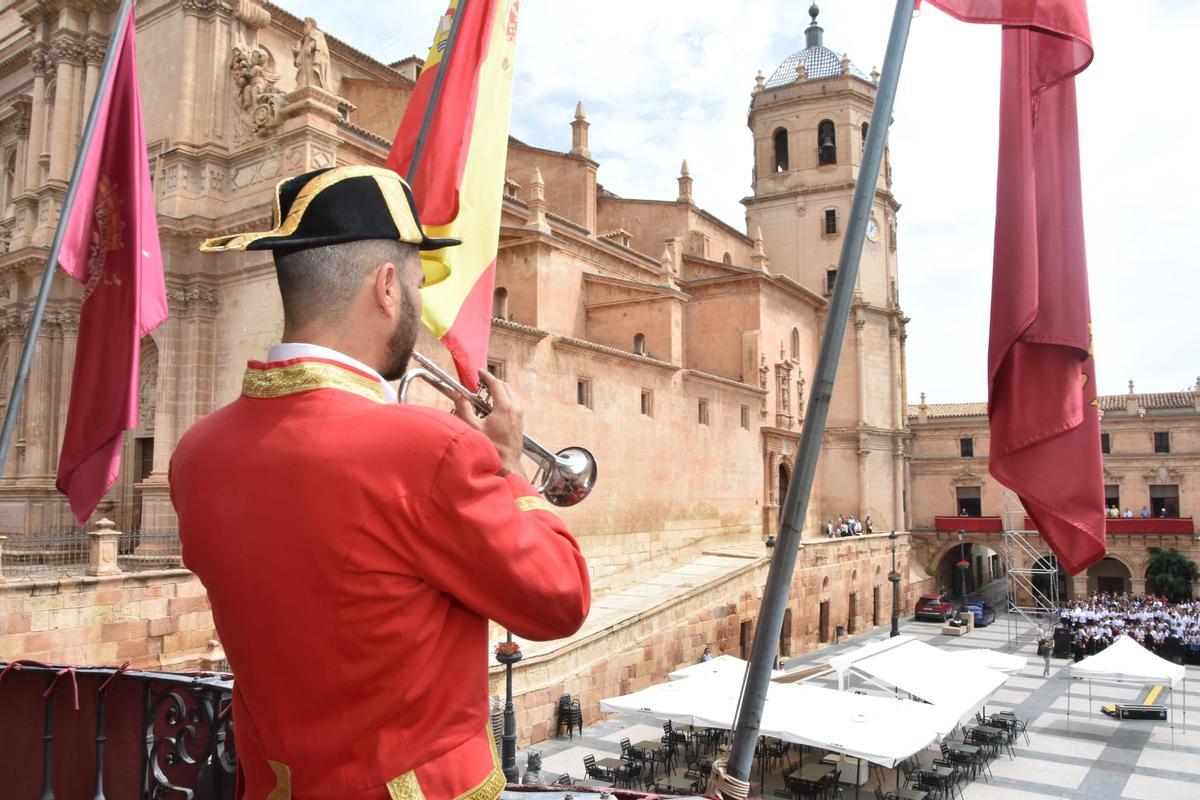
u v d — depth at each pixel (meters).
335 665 2.07
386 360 2.54
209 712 4.41
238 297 28.56
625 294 44.88
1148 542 66.31
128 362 11.16
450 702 2.16
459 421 2.29
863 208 4.93
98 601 20.58
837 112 66.81
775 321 55.56
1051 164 6.43
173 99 30.95
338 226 2.42
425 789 2.05
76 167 9.91
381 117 41.12
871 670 26.31
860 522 63.25
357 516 2.07
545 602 2.18
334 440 2.15
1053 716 34.00
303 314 2.44
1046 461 6.24
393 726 2.09
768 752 26.11
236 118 30.16
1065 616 52.41
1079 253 6.36
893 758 19.86
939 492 76.69
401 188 2.62
